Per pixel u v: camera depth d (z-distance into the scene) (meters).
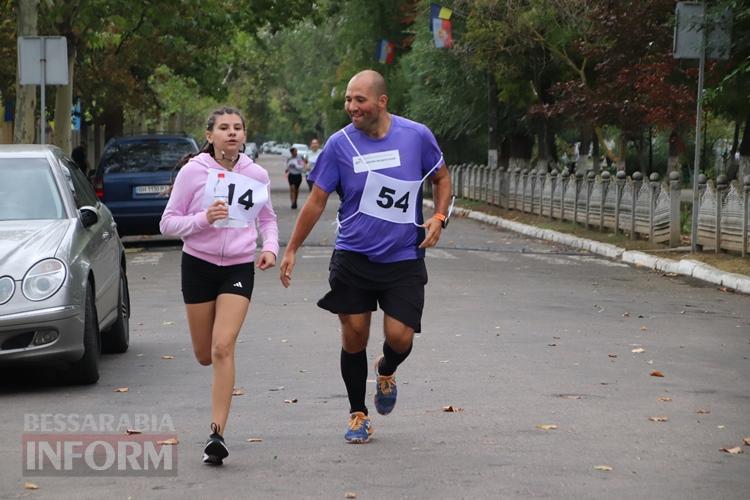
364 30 140.38
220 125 20.16
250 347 31.59
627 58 75.69
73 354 25.94
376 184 20.31
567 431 21.53
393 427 21.95
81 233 27.92
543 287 46.12
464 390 25.44
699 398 24.70
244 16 103.06
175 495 17.45
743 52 65.94
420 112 116.75
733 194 54.50
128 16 79.62
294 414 23.23
